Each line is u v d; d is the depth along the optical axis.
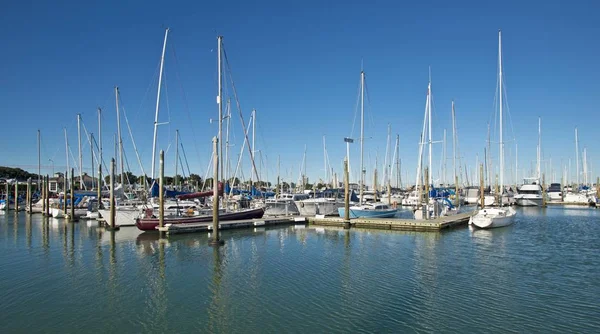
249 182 65.88
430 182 56.12
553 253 28.31
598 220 53.59
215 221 32.03
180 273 22.78
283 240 34.62
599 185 95.12
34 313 16.52
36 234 38.66
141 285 20.44
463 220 45.41
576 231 40.81
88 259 26.62
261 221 44.62
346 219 43.88
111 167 39.72
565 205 90.00
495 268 23.62
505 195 86.44
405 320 15.51
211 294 18.89
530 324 15.11
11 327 15.12
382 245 31.70
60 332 14.69
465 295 18.47
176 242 33.44
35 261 26.03
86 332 14.70
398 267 23.92
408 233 38.94
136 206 45.06
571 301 17.67
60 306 17.34
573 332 14.41
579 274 22.23
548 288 19.58
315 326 15.01
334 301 17.70
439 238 35.41
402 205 81.12
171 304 17.55
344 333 14.36
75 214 54.03
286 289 19.53
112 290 19.59
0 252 29.19
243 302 17.70
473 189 90.56
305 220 47.59
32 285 20.44
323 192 74.12
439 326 14.91
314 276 21.92
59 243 33.09
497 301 17.67
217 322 15.50
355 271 22.98
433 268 23.64
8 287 20.09
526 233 38.97
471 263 24.95
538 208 80.38
